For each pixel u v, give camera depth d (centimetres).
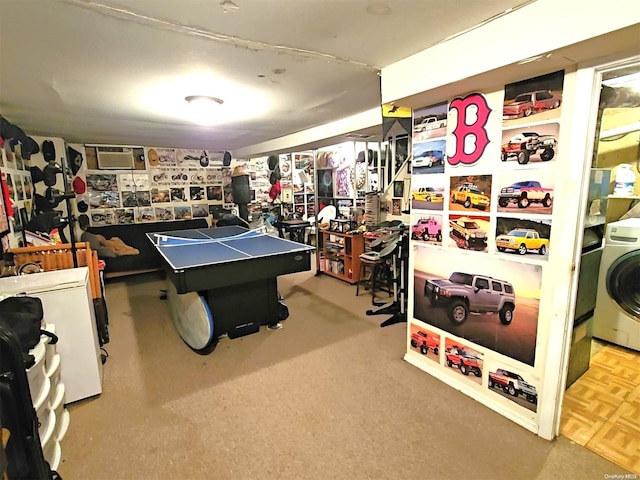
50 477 141
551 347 185
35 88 251
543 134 177
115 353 298
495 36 164
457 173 221
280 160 725
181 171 628
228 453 185
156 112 332
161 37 173
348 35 176
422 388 240
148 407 224
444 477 168
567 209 172
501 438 193
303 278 529
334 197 596
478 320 221
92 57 196
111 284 513
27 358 155
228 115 356
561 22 141
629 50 145
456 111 215
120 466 177
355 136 413
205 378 257
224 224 623
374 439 193
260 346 307
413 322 269
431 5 148
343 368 268
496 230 204
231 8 146
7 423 121
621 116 306
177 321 342
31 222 287
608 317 293
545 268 184
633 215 306
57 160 474
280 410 219
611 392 232
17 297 187
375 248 421
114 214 571
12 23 154
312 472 172
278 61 209
